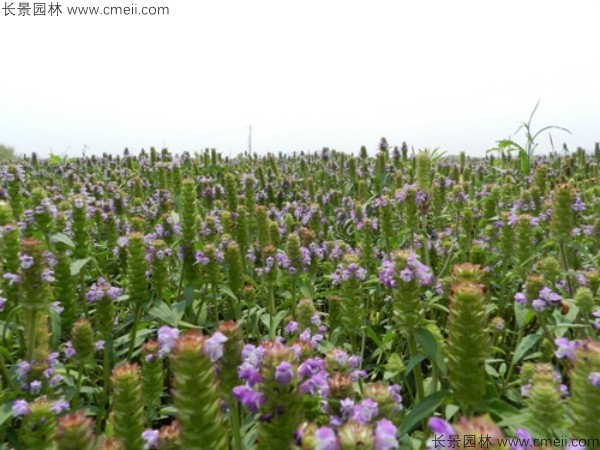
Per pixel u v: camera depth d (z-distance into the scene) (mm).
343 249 9289
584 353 3119
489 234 9594
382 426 2623
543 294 5008
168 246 9180
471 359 3682
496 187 12430
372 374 6453
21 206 9938
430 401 3758
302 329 6254
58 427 3131
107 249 10000
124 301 8836
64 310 6883
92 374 6629
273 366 3070
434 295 7688
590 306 5453
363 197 13453
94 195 14414
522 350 5148
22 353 6320
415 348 4652
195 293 8109
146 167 19375
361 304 6219
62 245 7441
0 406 4562
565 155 19328
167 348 3230
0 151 31297
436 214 11461
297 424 3100
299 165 21734
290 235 7395
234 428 3697
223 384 3590
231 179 11477
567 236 7109
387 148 14586
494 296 8398
